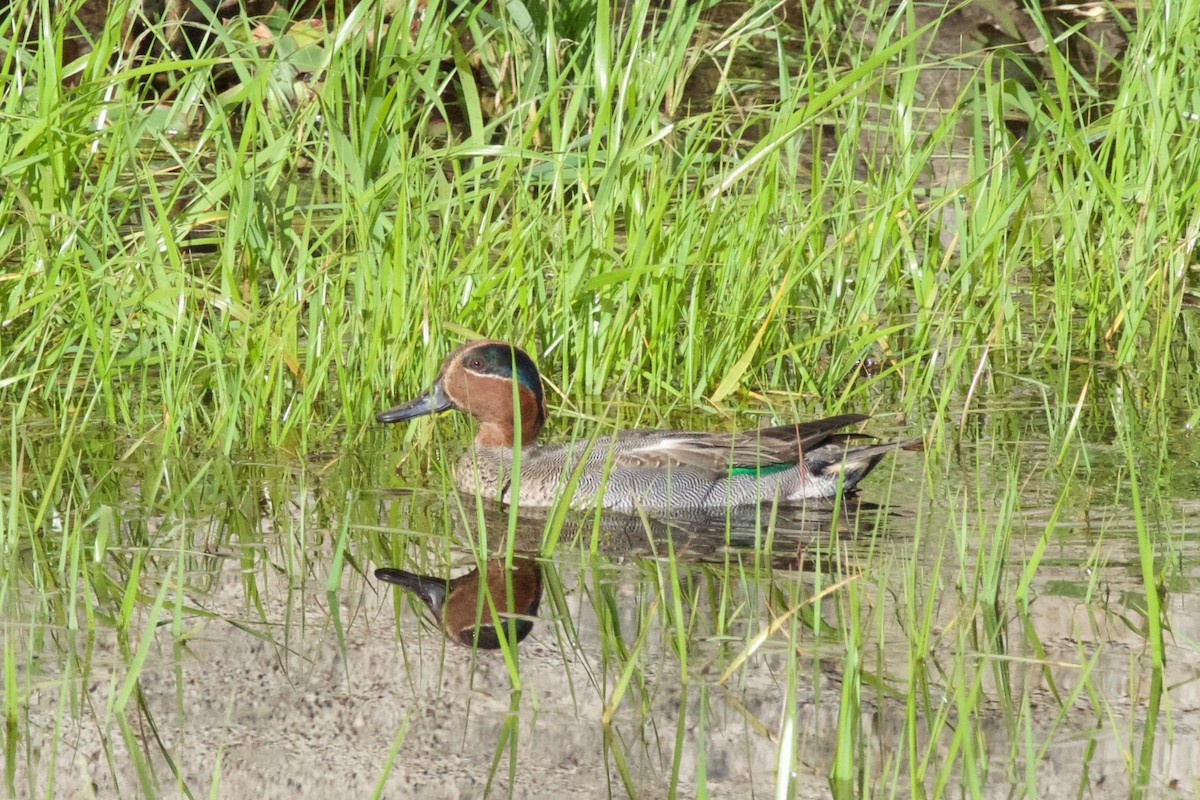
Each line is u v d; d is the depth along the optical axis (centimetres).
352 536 1088
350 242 1571
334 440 1303
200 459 1240
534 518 1166
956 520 1107
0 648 886
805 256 1557
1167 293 1623
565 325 1380
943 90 2239
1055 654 867
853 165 1528
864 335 1380
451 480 1219
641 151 1396
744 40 1956
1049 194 1708
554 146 1459
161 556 1034
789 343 1488
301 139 1466
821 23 2092
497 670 866
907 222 1611
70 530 1072
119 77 1324
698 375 1419
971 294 1484
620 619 940
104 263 1308
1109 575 984
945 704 764
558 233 1420
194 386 1358
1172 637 889
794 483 1209
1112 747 766
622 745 780
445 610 955
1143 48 1588
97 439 1278
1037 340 1532
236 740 788
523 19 1802
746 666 866
